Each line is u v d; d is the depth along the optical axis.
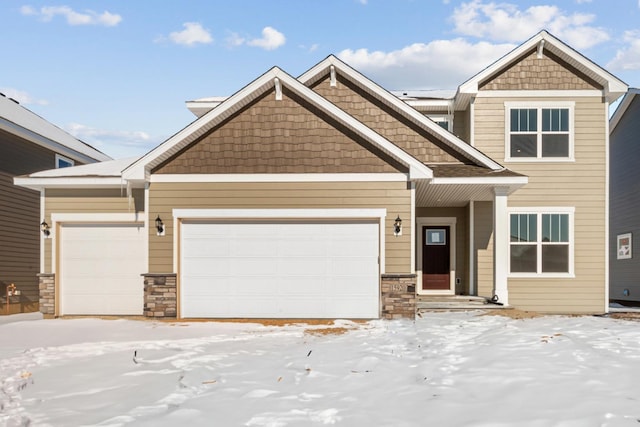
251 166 10.56
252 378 5.82
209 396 5.16
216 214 10.51
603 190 13.33
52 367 6.41
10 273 15.34
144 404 4.93
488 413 4.52
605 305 13.15
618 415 4.37
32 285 16.58
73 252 11.33
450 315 10.99
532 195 13.45
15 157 15.73
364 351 7.21
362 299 10.45
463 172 11.45
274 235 10.56
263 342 8.00
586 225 13.32
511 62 13.59
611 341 7.81
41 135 16.45
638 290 17.88
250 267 10.54
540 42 13.34
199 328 9.29
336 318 10.42
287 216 10.48
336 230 10.54
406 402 4.90
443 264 14.50
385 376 5.85
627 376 5.63
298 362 6.57
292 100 10.62
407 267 10.33
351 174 10.45
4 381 5.73
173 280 10.41
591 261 13.27
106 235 11.34
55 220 11.23
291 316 10.45
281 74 10.36
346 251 10.52
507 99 13.55
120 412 4.70
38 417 4.59
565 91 13.46
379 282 10.42
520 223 13.51
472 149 12.37
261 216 10.48
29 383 5.68
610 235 20.47
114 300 11.26
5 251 15.10
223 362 6.62
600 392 5.04
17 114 17.47
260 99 10.65
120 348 7.54
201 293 10.52
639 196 17.81
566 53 13.21
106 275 11.29
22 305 15.92
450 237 14.51
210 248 10.57
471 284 13.73
